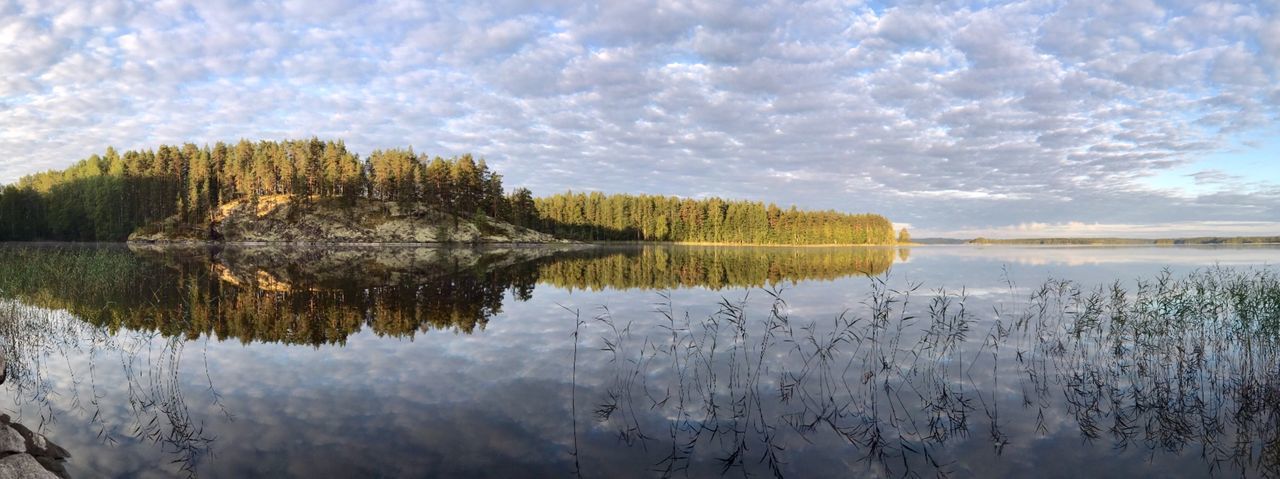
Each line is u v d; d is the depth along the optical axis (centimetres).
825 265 4378
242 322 1527
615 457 637
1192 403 827
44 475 552
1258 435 707
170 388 894
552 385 909
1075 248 10650
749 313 1673
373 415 768
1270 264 3716
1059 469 613
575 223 12812
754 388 896
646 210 13525
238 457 634
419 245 8731
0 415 664
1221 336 1260
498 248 8094
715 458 638
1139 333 1276
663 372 991
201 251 6047
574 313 1695
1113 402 834
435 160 10288
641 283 2688
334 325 1481
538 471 599
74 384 920
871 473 604
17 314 1472
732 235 14250
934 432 718
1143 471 608
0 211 8912
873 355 1116
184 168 9919
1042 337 1287
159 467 612
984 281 2706
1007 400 842
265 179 10094
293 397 848
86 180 9469
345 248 7281
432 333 1367
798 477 594
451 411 786
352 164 10081
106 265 2448
